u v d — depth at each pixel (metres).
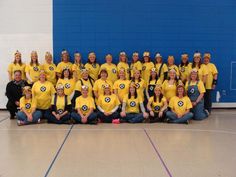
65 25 9.29
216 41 9.52
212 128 6.86
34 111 7.37
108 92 7.66
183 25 9.43
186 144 5.39
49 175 3.86
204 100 8.97
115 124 7.38
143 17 9.36
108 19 9.33
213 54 9.55
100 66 9.13
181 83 7.74
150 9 9.35
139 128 6.84
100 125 7.23
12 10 9.22
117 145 5.29
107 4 9.30
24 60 9.34
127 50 9.41
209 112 8.98
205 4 9.42
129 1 9.31
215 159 4.52
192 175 3.86
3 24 9.23
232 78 9.66
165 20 9.40
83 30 9.32
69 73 8.32
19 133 6.26
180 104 7.52
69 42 9.33
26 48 9.31
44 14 9.24
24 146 5.22
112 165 4.23
